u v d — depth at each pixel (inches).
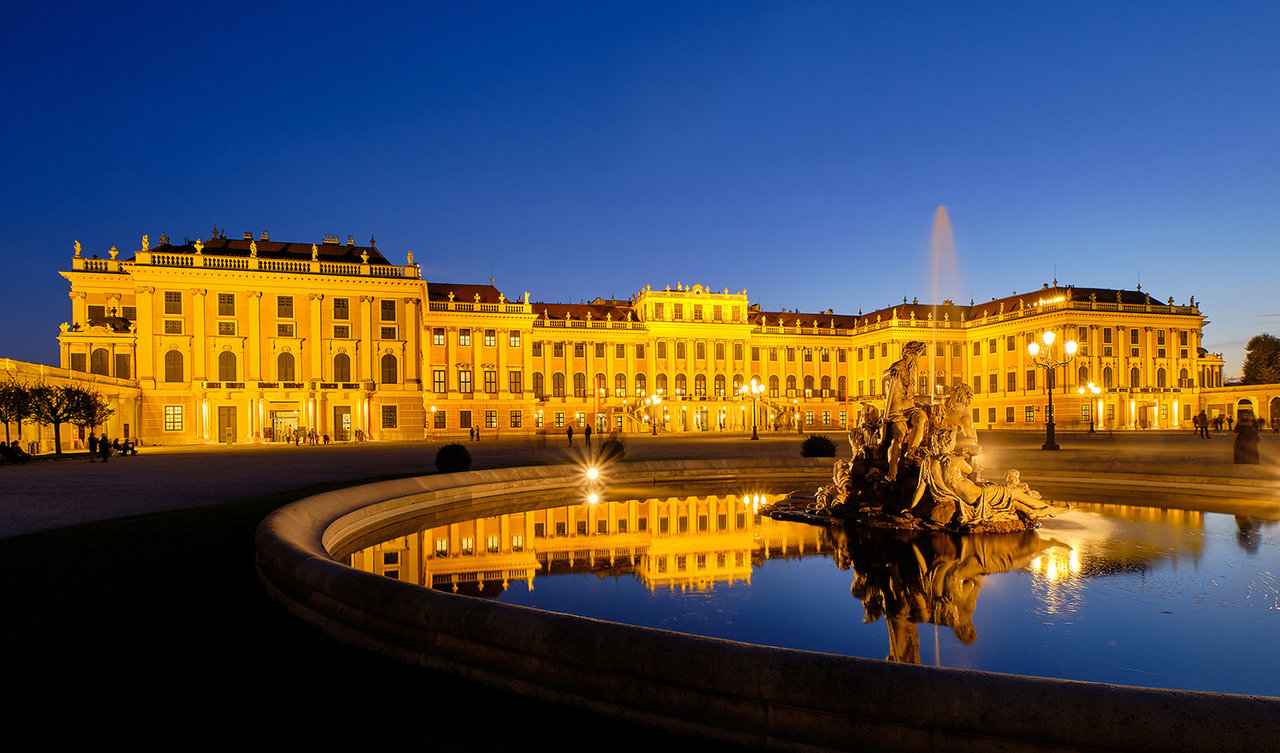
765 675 166.6
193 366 2465.6
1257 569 351.9
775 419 3823.8
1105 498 631.8
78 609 284.5
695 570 363.9
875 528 482.9
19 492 735.7
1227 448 1457.9
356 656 231.5
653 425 3378.4
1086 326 3425.2
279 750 170.9
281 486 786.2
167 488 769.6
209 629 259.8
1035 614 277.1
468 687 205.2
